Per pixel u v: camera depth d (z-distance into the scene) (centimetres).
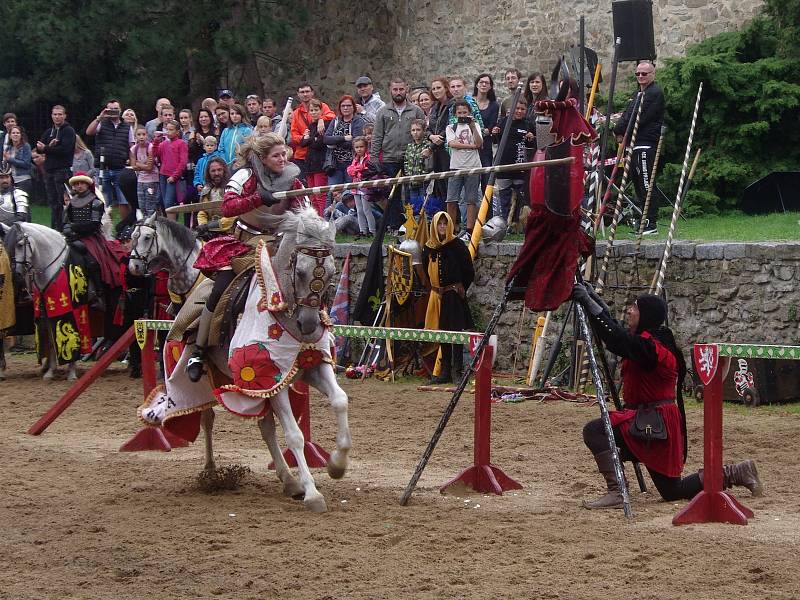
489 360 1014
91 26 2911
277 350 931
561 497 995
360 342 1922
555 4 2641
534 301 946
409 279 1773
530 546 816
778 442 1223
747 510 885
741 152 2198
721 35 2334
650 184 1677
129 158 2336
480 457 1016
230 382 1012
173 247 1437
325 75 3059
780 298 1537
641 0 1766
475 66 2783
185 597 723
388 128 2002
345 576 754
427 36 2875
